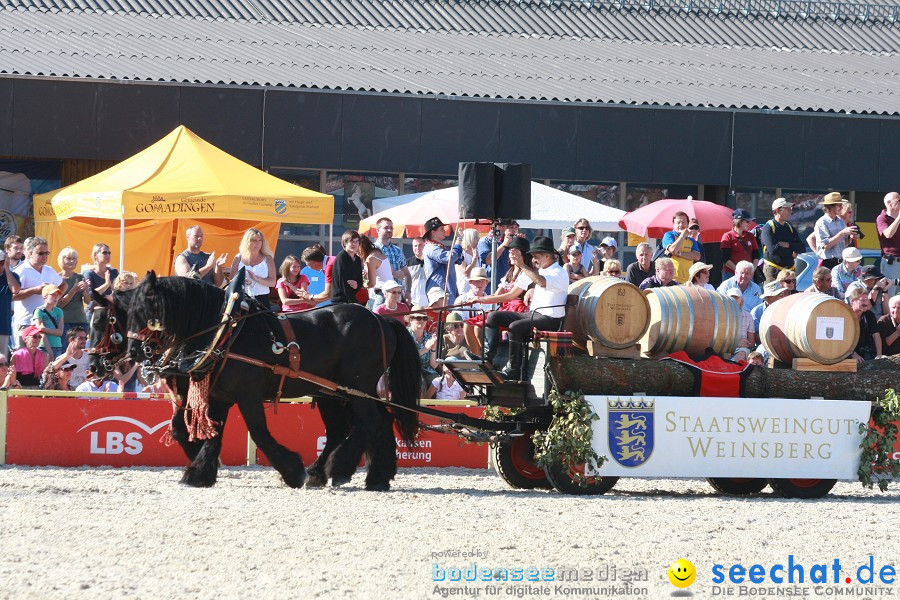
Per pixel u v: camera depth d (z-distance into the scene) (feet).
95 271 122.21
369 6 235.40
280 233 193.88
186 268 120.88
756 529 76.02
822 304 96.48
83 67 174.09
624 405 91.71
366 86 180.34
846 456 96.07
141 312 85.56
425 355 115.75
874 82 222.48
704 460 92.99
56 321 117.50
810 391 96.07
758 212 208.03
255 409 88.17
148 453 104.83
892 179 192.34
